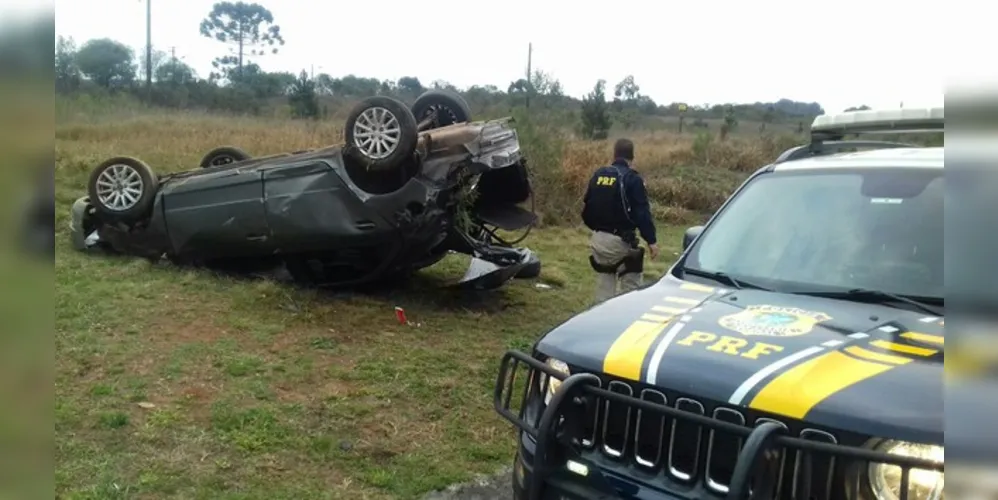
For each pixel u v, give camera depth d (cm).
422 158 749
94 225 901
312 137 2069
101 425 473
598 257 702
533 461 298
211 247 820
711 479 259
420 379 595
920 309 316
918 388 246
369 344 670
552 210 1477
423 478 446
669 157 2305
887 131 437
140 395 522
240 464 442
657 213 1656
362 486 432
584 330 323
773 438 242
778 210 400
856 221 373
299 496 414
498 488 444
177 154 1711
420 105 921
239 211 790
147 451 448
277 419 502
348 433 495
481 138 760
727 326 304
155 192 844
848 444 239
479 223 862
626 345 300
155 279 804
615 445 285
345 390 562
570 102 4072
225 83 5169
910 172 385
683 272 394
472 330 743
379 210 746
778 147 2583
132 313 692
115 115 2756
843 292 339
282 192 773
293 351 634
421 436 501
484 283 818
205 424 488
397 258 787
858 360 267
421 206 744
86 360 574
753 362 272
